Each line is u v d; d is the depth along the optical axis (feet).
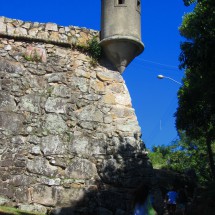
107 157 37.93
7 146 35.60
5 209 31.99
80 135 38.04
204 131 51.88
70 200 35.70
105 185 37.01
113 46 40.75
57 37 40.65
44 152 36.47
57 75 39.34
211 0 33.30
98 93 40.06
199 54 32.76
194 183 48.11
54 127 37.52
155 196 37.24
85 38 41.52
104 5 42.24
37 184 35.40
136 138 39.24
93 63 40.81
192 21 34.45
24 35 39.47
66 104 38.60
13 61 38.50
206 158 82.89
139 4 43.16
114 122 39.45
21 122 36.70
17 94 37.42
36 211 34.50
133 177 37.45
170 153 94.84
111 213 35.86
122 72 41.63
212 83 34.73
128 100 40.78
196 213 37.45
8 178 34.78
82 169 37.01
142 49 41.98
